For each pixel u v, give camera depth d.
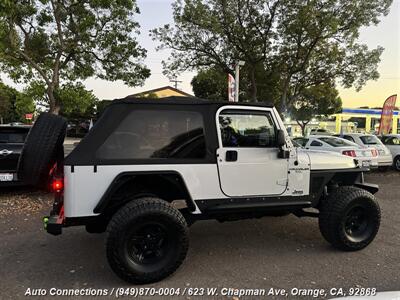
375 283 3.80
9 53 12.02
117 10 12.90
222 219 4.50
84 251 4.68
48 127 4.04
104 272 4.07
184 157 4.05
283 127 4.50
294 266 4.25
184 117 4.10
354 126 43.31
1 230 5.48
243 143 4.32
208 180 4.12
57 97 13.04
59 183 3.83
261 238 5.25
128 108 3.93
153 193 4.25
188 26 18.83
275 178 4.42
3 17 10.80
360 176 5.25
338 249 4.75
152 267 3.77
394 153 13.04
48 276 3.96
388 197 8.27
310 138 11.98
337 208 4.56
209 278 3.93
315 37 17.70
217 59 19.80
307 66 19.92
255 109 4.36
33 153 3.97
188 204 4.09
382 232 5.55
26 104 13.35
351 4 17.34
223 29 18.44
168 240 3.84
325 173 4.74
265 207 4.36
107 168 3.76
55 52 13.55
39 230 5.51
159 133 4.00
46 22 12.59
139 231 3.77
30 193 7.97
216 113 4.19
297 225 5.86
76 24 12.80
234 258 4.50
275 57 19.20
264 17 18.19
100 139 3.79
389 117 19.75
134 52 14.03
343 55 19.56
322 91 24.95
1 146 7.21
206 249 4.80
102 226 4.34
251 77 20.41
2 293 3.56
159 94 21.88
